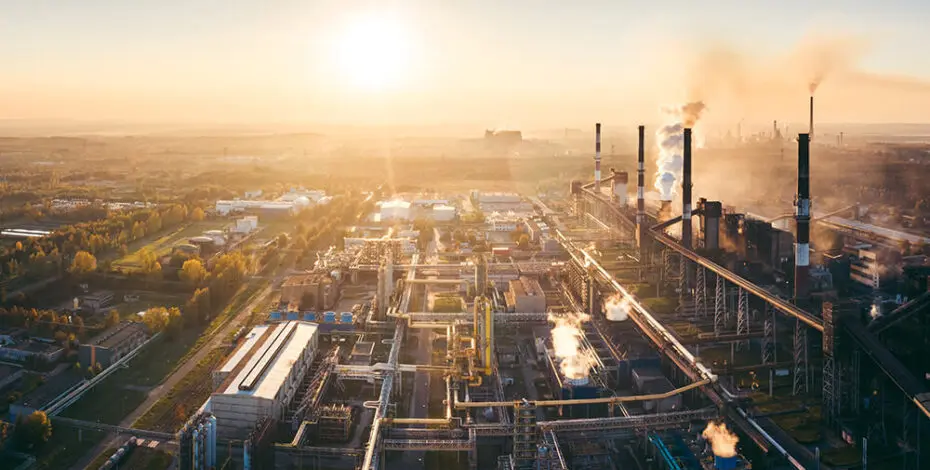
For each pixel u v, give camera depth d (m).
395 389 147.62
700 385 131.25
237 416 128.38
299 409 132.25
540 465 111.31
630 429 124.00
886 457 114.00
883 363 116.75
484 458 124.12
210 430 113.38
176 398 143.88
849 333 123.94
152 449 123.81
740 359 156.00
